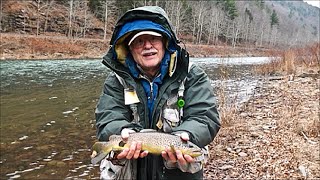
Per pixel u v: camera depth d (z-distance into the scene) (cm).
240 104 554
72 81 963
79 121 493
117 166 114
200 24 4756
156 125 111
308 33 9869
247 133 376
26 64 1456
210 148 334
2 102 626
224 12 5816
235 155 313
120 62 113
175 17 4150
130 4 3872
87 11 3534
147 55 109
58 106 602
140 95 111
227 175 272
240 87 802
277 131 378
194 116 111
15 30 2712
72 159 339
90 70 1323
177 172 113
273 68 1127
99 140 113
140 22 108
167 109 112
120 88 115
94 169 316
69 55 2131
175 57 110
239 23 5803
